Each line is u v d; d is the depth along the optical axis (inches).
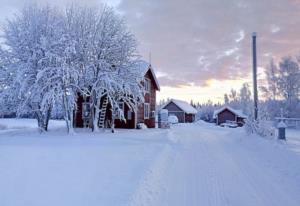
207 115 3422.7
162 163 380.2
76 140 647.1
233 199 242.8
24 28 876.0
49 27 874.1
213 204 230.7
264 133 737.0
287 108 1937.7
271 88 2081.7
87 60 901.2
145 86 1258.0
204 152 514.3
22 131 960.9
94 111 1012.5
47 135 793.6
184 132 1085.8
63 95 825.5
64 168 335.6
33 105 876.0
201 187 278.5
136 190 250.1
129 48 951.0
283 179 307.9
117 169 330.6
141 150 480.4
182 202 234.7
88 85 919.7
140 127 1151.6
